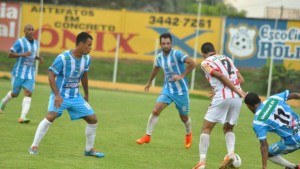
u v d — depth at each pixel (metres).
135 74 64.81
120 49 65.56
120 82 64.44
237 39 60.88
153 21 64.88
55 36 64.81
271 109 18.47
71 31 64.94
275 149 19.27
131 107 38.91
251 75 59.97
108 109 37.00
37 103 37.62
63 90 20.55
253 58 60.34
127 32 65.44
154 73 26.03
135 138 26.39
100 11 65.31
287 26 59.03
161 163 20.98
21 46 28.78
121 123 31.06
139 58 65.88
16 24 63.41
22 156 20.28
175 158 22.22
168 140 26.56
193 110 39.41
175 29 63.91
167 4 105.56
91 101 41.28
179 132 29.20
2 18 63.53
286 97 18.88
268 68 59.03
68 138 25.00
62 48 64.94
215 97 20.06
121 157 21.56
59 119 30.62
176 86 24.44
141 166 20.12
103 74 65.75
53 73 20.14
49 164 19.22
